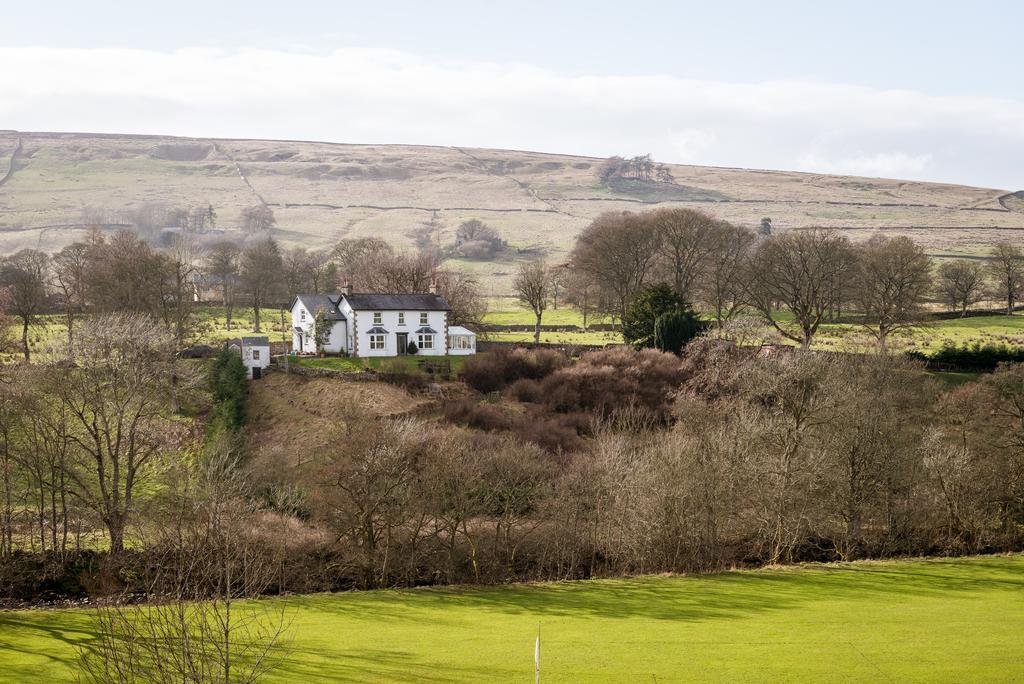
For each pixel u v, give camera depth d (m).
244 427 100.44
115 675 32.75
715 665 42.12
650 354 119.06
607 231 165.00
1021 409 83.94
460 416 99.31
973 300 175.25
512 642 46.97
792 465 71.06
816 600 57.12
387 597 58.69
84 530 69.31
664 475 68.81
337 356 124.62
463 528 66.94
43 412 71.00
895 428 76.88
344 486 64.94
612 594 59.28
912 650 44.44
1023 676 39.78
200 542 56.34
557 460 84.56
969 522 75.56
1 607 57.97
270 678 39.75
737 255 159.38
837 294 136.62
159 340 82.88
